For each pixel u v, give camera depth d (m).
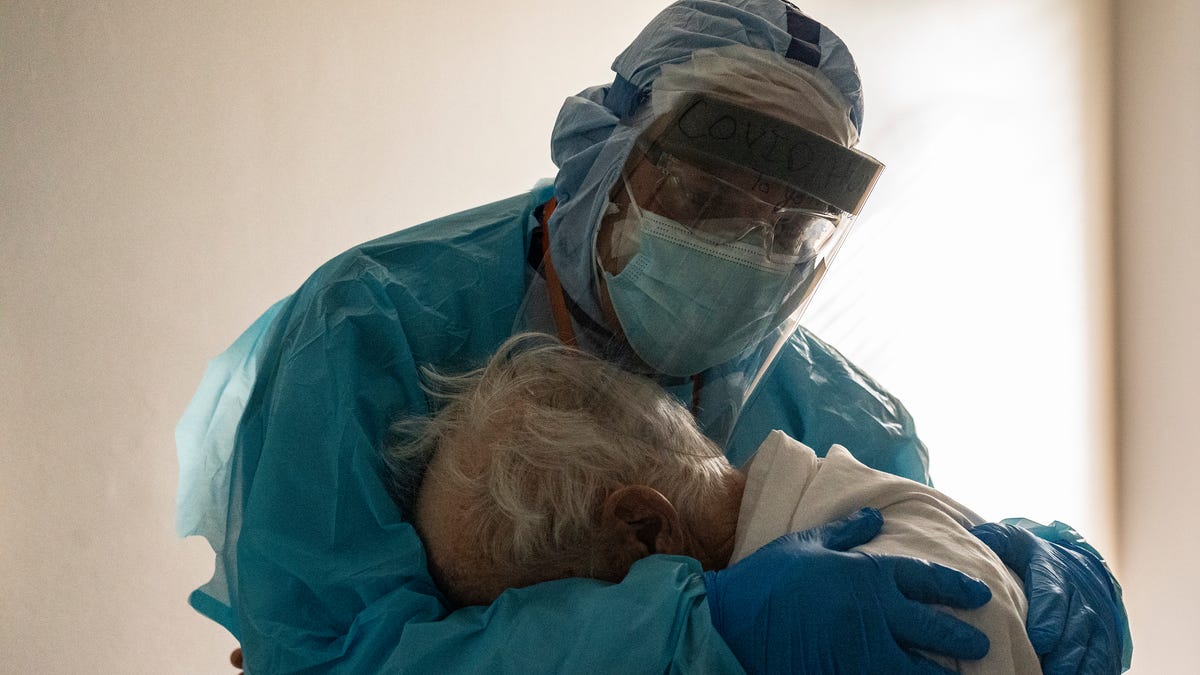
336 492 0.99
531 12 2.49
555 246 1.12
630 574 0.87
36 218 1.92
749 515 0.95
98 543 1.96
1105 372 3.36
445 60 2.38
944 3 3.12
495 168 2.44
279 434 1.00
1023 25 3.26
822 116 1.06
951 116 3.12
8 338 1.89
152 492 2.02
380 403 1.04
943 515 0.96
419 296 1.11
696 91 1.03
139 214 2.02
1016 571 0.99
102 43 1.99
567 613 0.86
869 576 0.84
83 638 1.94
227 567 1.06
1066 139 3.31
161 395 2.03
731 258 1.04
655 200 1.04
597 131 1.14
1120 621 1.06
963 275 3.12
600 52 2.59
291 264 2.18
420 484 1.03
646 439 0.96
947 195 3.11
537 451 0.92
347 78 2.26
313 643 0.98
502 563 0.92
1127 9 3.37
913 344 3.04
